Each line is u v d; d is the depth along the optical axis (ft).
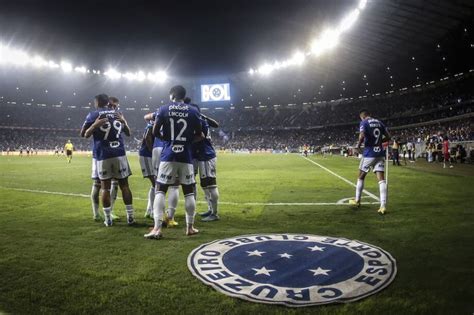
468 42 123.65
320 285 12.62
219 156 149.07
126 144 230.89
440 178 47.29
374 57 158.71
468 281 12.91
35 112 238.48
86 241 18.30
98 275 13.67
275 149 220.23
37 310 10.98
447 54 138.82
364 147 26.68
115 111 22.27
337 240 18.13
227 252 16.26
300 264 14.67
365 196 32.89
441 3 101.86
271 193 35.68
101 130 21.22
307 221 22.71
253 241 18.06
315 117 244.01
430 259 15.20
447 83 177.68
